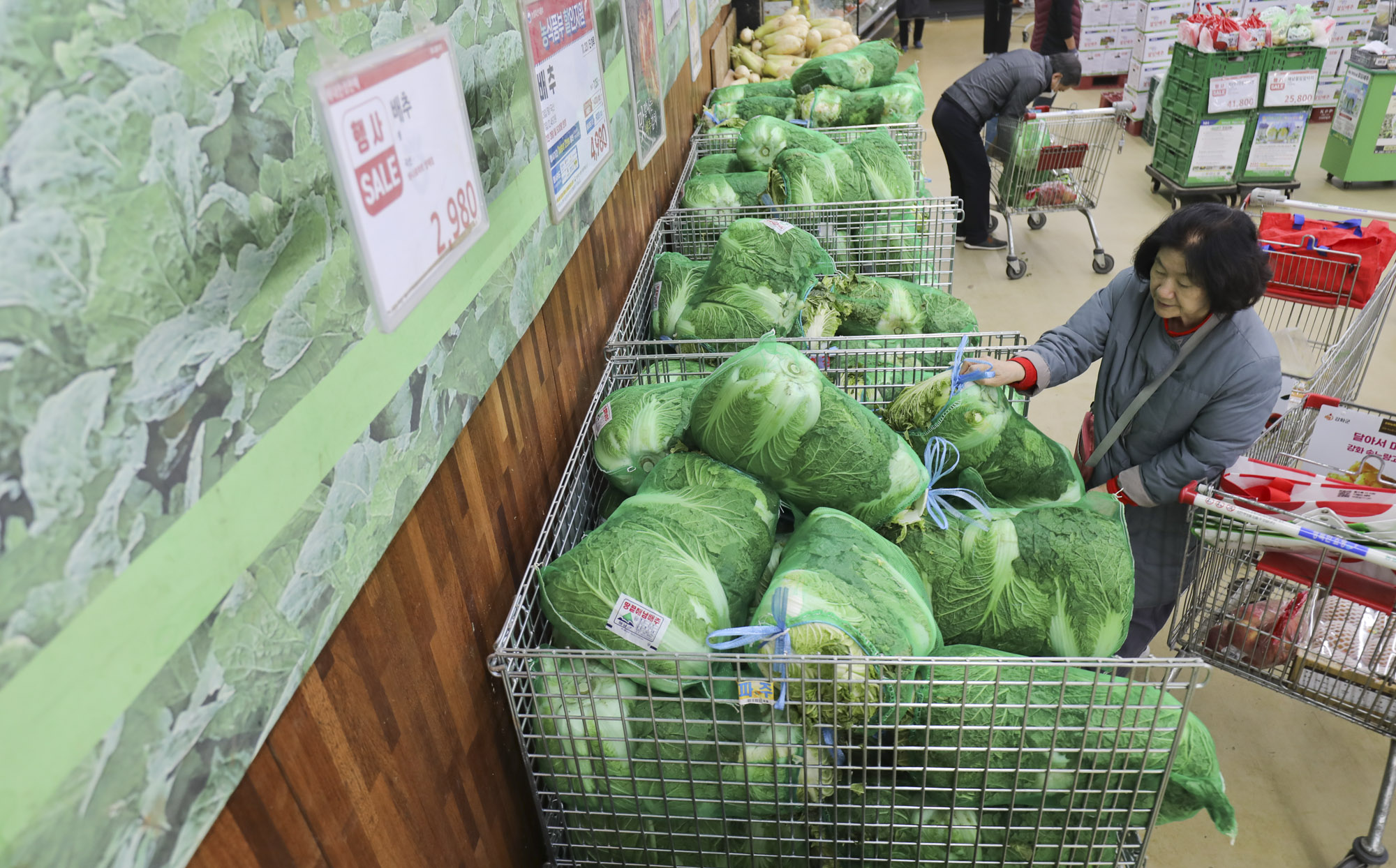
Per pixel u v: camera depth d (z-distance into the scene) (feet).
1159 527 6.07
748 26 18.78
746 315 6.58
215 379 2.09
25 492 1.58
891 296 6.95
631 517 4.26
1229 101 15.90
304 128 2.45
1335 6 19.94
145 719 1.90
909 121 11.34
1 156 1.52
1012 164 14.52
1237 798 6.57
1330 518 4.86
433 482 3.57
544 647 4.19
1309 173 18.58
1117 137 14.46
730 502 4.37
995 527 4.56
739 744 3.68
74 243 1.68
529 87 4.03
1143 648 6.53
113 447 1.79
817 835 3.98
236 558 2.19
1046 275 15.19
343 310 2.65
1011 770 3.68
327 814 2.78
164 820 1.97
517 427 4.60
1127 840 3.96
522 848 4.57
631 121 6.84
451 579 3.73
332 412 2.61
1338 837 6.25
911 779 3.84
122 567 1.82
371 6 2.79
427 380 3.26
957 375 5.28
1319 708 5.58
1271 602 5.52
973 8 35.65
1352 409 6.21
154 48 1.87
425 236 2.70
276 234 2.31
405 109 2.52
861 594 3.77
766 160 9.12
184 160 1.97
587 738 3.67
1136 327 5.96
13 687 1.57
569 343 5.67
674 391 5.28
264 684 2.31
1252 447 6.78
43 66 1.60
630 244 7.75
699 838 3.92
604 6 5.88
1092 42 24.75
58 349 1.65
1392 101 16.47
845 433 4.42
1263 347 5.42
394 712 3.22
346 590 2.71
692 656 3.46
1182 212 5.24
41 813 1.63
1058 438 10.75
